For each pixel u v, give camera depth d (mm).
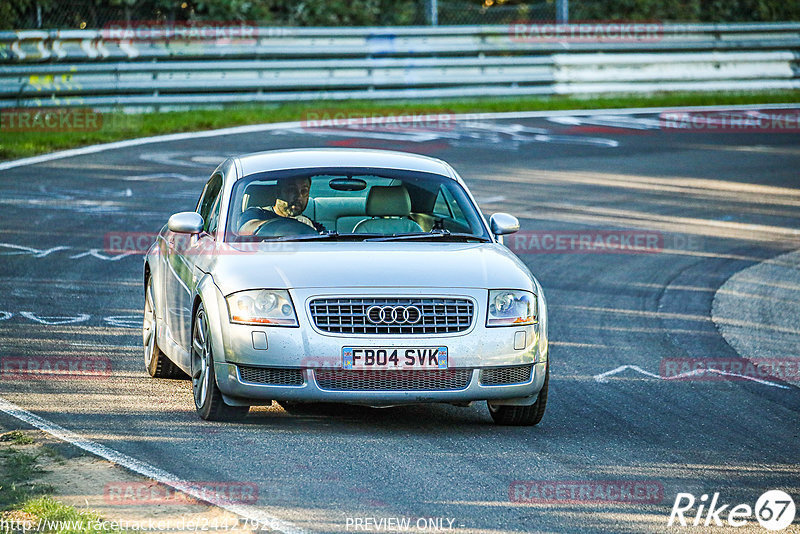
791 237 56094
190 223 26484
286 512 18781
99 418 24578
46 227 48562
